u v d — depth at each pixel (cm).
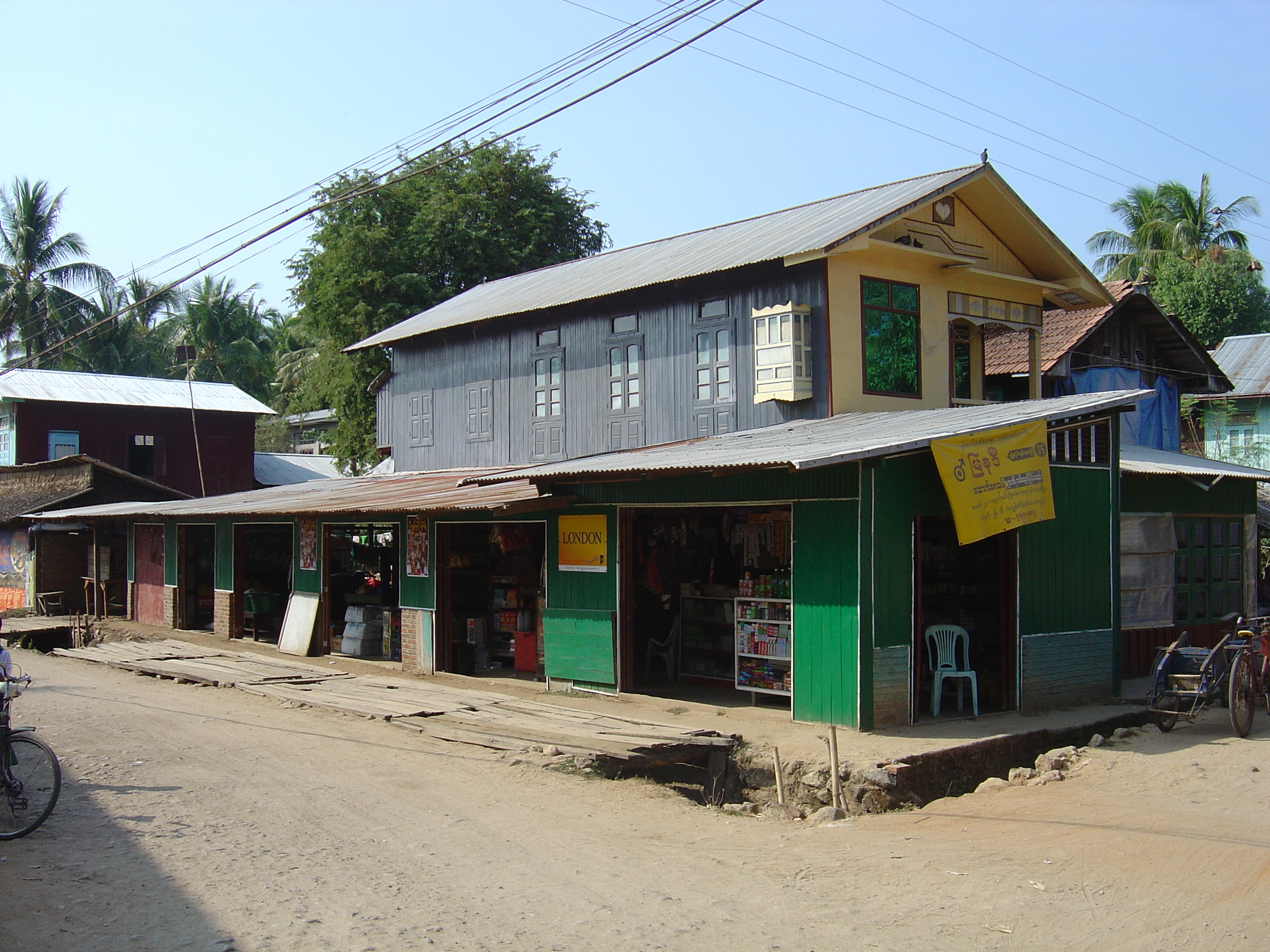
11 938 542
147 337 5125
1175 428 2370
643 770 1034
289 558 2327
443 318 2330
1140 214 4047
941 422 1242
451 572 1686
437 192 3347
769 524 1330
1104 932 573
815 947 545
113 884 632
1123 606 1578
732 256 1670
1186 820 812
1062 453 1316
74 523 2688
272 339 5488
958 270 1670
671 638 1473
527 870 673
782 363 1534
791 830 809
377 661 1794
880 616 1102
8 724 761
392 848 718
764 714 1204
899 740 1047
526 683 1481
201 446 3791
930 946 549
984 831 795
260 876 650
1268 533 2150
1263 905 620
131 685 1541
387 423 2564
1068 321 2155
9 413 3541
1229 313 3462
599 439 1902
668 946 542
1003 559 1252
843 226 1538
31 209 4494
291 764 981
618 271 2012
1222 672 1194
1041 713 1243
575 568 1402
